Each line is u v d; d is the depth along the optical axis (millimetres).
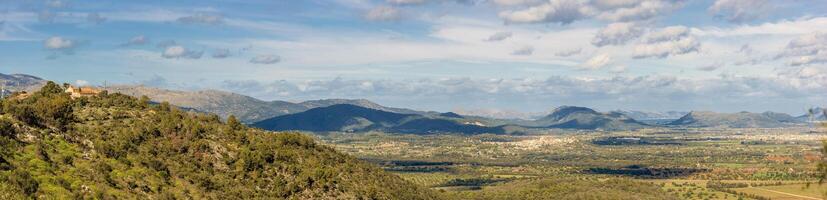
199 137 142375
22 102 139500
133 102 158500
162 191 113938
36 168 104312
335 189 144625
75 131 126438
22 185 95750
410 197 170125
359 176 163000
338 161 167375
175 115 151875
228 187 125625
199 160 132000
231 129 153250
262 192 129375
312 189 139250
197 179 122688
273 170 140000
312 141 171500
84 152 117625
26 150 109250
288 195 132625
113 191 106375
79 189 102562
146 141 132000
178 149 133000
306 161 153125
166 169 122250
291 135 164375
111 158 118938
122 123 138625
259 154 140875
